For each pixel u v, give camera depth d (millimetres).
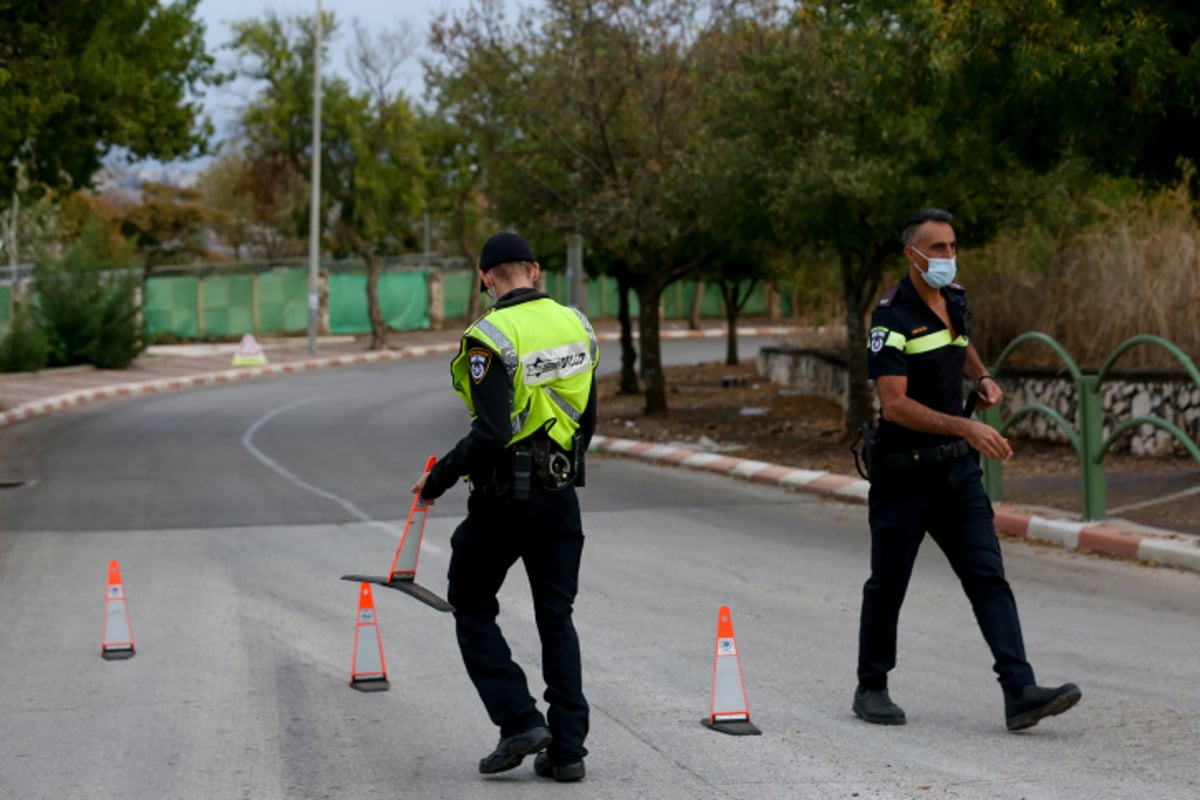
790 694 19844
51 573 31516
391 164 125750
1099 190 55719
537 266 16016
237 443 62594
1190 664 21266
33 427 70562
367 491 46062
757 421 64938
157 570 31750
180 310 138500
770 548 34031
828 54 44812
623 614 26094
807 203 47031
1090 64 33719
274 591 29109
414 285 151500
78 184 66188
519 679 15875
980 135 40781
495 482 15242
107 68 59688
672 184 57781
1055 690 16828
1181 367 44625
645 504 42438
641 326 68875
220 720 19094
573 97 59938
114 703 20141
